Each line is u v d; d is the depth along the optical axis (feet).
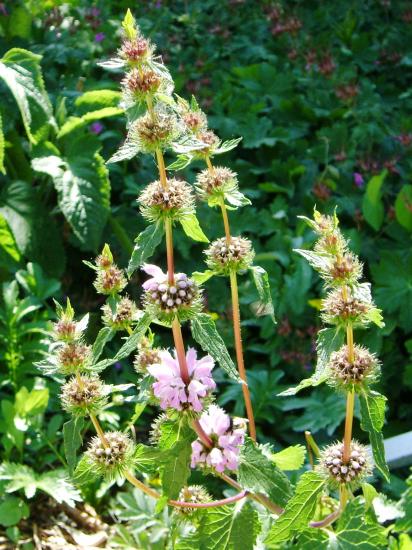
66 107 3.50
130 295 3.24
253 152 3.91
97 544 2.44
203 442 1.69
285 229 3.40
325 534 1.68
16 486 2.30
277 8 4.79
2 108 3.26
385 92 4.37
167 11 4.72
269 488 1.68
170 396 1.62
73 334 1.70
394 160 3.64
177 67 4.30
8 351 2.72
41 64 3.67
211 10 5.09
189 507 1.79
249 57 4.51
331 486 1.68
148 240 1.60
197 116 1.80
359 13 4.92
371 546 1.65
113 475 1.73
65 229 3.37
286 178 3.67
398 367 3.09
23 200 3.15
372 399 1.59
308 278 3.12
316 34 4.82
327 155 3.69
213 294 3.20
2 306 2.98
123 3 4.77
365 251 3.34
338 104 4.06
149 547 2.26
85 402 1.68
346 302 1.56
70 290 3.31
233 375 1.59
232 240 1.84
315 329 3.10
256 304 3.11
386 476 1.55
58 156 3.14
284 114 4.04
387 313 3.11
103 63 1.56
